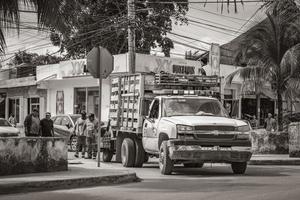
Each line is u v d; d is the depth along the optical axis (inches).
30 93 1577.3
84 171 556.1
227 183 493.7
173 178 551.8
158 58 1226.0
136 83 685.9
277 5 772.6
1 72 1840.6
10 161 518.3
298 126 856.3
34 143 540.4
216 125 567.8
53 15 449.7
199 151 559.2
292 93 956.6
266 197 387.9
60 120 1072.8
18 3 446.3
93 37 1432.1
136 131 671.8
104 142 770.2
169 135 576.1
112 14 1440.7
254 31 939.3
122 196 410.9
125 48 1478.8
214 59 1223.5
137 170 652.7
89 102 1334.9
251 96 1397.6
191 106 624.4
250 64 967.0
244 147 573.9
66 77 1371.8
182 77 674.8
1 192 430.6
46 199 398.6
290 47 927.7
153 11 1321.4
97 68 608.4
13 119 1439.5
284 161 795.4
